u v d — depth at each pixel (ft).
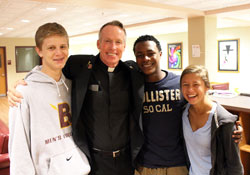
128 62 5.92
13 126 4.23
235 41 26.27
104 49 4.84
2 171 8.40
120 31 4.84
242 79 26.08
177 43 32.07
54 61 4.42
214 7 17.53
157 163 5.31
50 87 4.62
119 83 5.11
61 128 4.70
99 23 24.50
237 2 16.03
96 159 5.10
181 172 5.38
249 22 22.70
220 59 27.81
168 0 15.11
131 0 14.20
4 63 36.22
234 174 4.81
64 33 4.46
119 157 5.16
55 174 4.42
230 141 4.69
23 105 4.24
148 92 5.48
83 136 5.04
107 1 13.41
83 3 13.82
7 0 14.60
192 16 19.15
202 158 5.02
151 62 5.37
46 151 4.44
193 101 4.83
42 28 4.37
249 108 7.25
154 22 22.97
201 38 19.22
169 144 5.32
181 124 5.43
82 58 5.41
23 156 4.18
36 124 4.36
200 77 4.79
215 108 4.85
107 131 5.04
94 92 5.00
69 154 4.70
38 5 16.01
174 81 5.57
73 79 5.12
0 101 31.01
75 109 4.84
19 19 21.36
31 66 38.40
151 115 5.41
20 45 37.09
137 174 5.72
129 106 5.32
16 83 4.42
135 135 5.32
